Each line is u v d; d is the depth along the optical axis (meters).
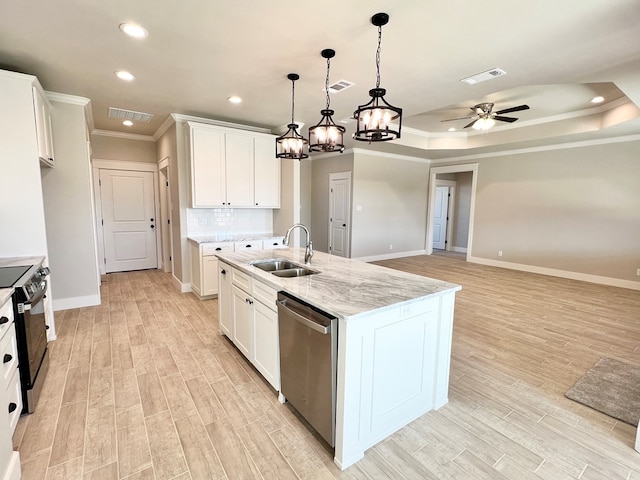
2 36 2.37
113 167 5.65
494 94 4.05
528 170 6.38
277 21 2.16
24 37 2.39
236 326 2.83
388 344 1.80
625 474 1.64
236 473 1.63
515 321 3.70
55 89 3.45
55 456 1.71
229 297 2.96
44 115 3.17
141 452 1.75
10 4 1.97
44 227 2.85
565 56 2.62
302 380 1.92
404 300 1.80
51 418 2.00
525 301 4.45
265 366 2.35
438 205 9.83
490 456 1.75
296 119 4.66
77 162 3.77
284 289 2.04
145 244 6.09
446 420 2.04
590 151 5.55
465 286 5.23
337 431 1.68
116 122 4.91
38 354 2.23
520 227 6.54
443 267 6.80
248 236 4.96
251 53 2.62
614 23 2.13
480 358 2.85
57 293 3.82
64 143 3.67
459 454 1.76
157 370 2.59
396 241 7.95
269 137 4.96
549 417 2.08
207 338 3.18
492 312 4.00
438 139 6.55
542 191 6.19
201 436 1.88
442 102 3.85
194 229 4.77
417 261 7.50
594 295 4.76
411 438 1.88
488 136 6.13
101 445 1.79
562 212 5.93
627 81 3.09
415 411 2.04
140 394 2.27
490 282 5.52
